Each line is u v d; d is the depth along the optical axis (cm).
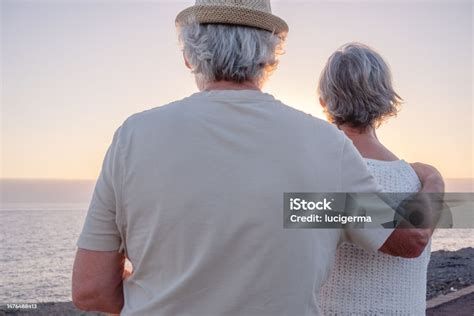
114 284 96
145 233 88
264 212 85
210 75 95
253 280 85
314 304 93
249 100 91
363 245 99
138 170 87
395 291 120
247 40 94
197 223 85
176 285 86
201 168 86
